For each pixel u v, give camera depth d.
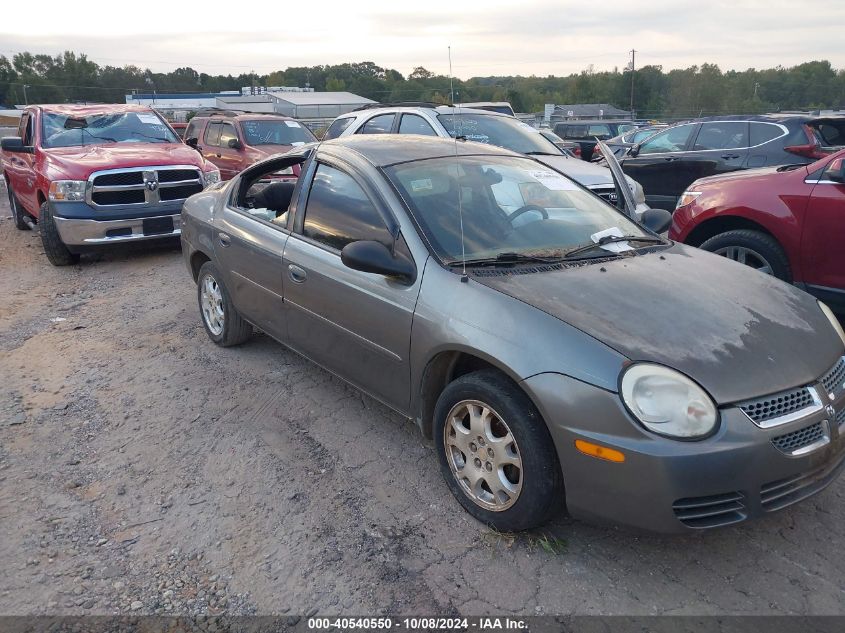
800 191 5.30
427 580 2.81
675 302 3.03
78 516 3.29
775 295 3.31
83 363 5.18
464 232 3.48
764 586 2.75
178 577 2.87
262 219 4.57
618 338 2.72
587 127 24.81
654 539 3.03
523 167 4.27
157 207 8.33
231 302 5.02
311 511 3.28
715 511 2.58
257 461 3.73
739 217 5.72
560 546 2.96
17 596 2.77
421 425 3.43
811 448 2.66
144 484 3.55
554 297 2.99
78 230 7.93
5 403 4.51
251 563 2.94
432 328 3.14
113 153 8.52
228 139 13.05
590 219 3.97
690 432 2.51
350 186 3.86
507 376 2.93
